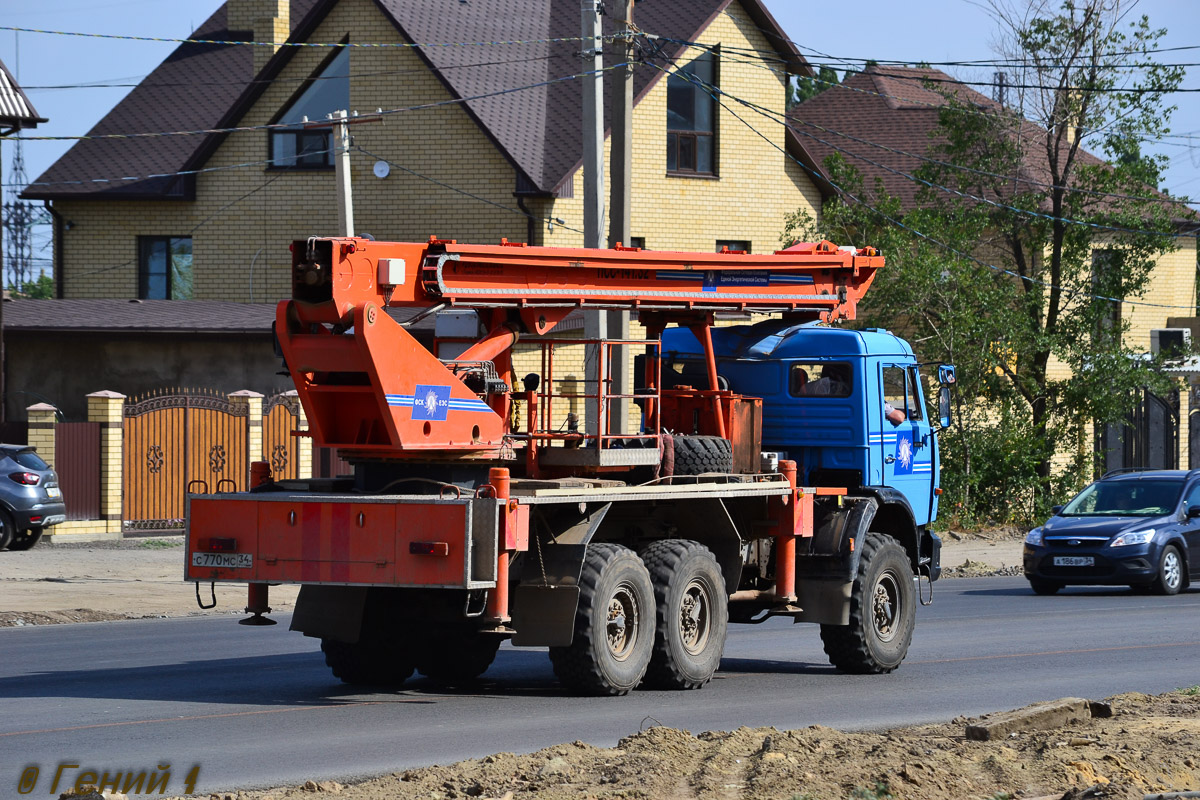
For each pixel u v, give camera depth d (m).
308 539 20.81
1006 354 63.50
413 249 21.39
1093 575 42.34
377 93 64.19
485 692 22.86
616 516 23.58
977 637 31.44
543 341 23.94
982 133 66.81
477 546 20.11
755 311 27.03
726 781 14.98
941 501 62.28
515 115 63.78
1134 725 18.56
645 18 67.50
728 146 66.81
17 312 61.56
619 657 22.22
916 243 63.19
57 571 40.34
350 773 16.17
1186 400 78.44
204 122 70.44
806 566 25.80
